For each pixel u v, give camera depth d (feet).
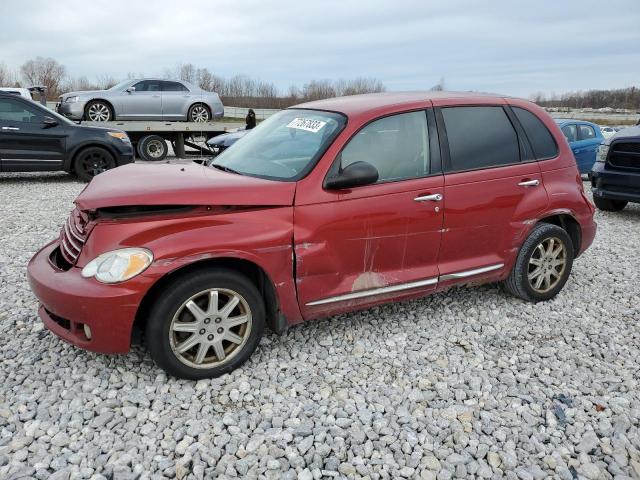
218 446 9.09
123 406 10.12
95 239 10.18
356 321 13.88
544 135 14.84
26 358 11.64
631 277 18.02
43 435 9.25
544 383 11.31
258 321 11.24
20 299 14.75
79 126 36.22
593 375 11.71
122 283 9.81
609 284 17.28
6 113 33.94
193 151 55.31
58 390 10.54
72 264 10.63
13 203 28.40
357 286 12.17
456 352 12.48
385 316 14.24
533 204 14.24
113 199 10.13
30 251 19.34
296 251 11.21
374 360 12.00
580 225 15.52
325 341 12.73
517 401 10.61
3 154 33.86
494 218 13.69
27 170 34.94
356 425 9.70
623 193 27.27
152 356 10.48
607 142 28.07
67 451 8.86
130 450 8.89
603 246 22.11
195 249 10.16
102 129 37.06
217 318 10.77
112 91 51.16
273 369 11.50
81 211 10.99
